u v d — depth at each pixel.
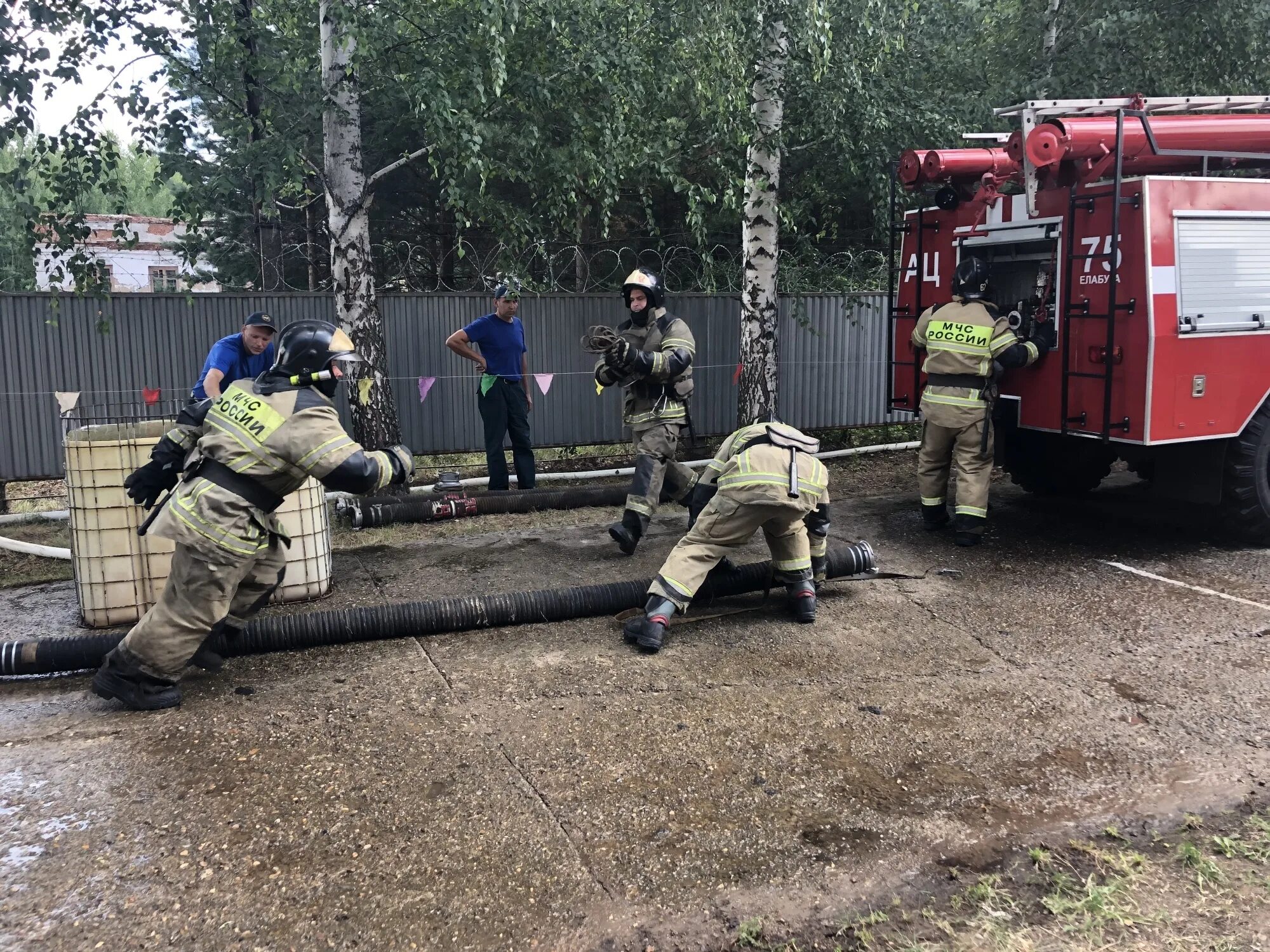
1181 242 5.78
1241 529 6.46
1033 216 5.82
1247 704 4.17
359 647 4.80
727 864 3.01
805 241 10.81
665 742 3.81
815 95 8.92
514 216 7.89
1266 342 6.14
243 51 6.98
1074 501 8.06
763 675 4.47
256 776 3.52
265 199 7.06
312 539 5.48
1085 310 5.98
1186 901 2.86
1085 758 3.71
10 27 6.11
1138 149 6.02
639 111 8.22
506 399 7.83
